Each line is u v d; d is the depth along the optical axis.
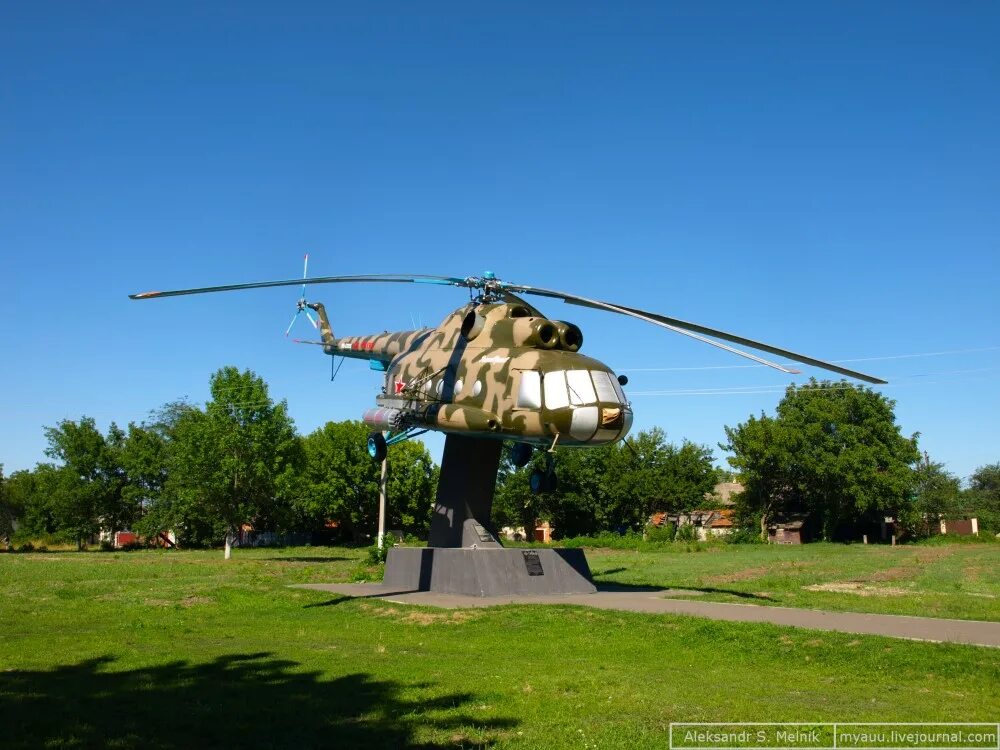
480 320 21.58
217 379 53.53
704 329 18.88
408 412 22.03
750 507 80.50
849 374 18.56
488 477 22.97
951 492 92.81
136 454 85.00
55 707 10.05
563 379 19.44
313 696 10.72
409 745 8.48
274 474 53.69
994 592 23.31
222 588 25.00
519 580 20.98
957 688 10.81
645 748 8.30
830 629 14.24
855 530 82.94
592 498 83.50
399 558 23.67
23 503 95.56
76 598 23.97
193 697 10.68
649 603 18.97
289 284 20.17
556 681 11.48
